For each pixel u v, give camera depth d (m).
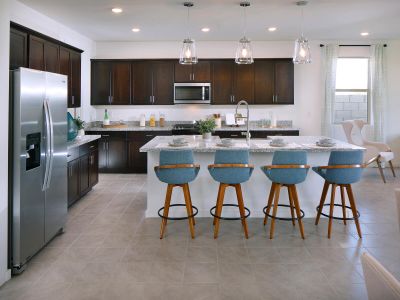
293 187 3.69
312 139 4.81
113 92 7.31
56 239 3.67
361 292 2.62
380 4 4.72
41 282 2.77
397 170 7.38
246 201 4.36
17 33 3.92
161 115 7.64
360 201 5.08
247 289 2.67
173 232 3.88
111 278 2.84
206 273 2.93
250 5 4.74
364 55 7.55
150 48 7.49
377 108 7.58
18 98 2.80
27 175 2.96
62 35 5.93
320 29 6.32
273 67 7.21
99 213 4.55
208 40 7.33
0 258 2.69
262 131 7.06
